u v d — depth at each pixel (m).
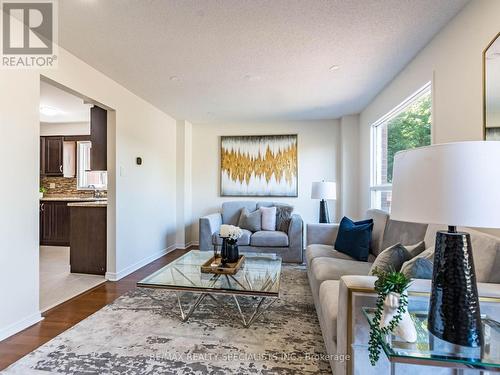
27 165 2.07
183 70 2.82
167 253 4.48
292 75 2.95
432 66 2.23
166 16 1.93
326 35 2.18
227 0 1.76
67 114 4.75
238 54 2.49
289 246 3.84
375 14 1.91
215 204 5.13
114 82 3.12
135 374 1.54
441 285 1.00
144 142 3.80
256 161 5.02
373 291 1.21
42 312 2.31
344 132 4.59
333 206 4.83
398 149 3.20
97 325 2.09
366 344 1.20
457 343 0.96
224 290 1.96
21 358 1.68
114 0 1.75
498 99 1.53
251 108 4.16
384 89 3.32
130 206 3.47
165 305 2.46
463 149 0.85
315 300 2.23
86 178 5.43
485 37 1.65
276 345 1.83
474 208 0.83
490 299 1.11
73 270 3.41
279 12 1.88
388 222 2.60
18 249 2.00
